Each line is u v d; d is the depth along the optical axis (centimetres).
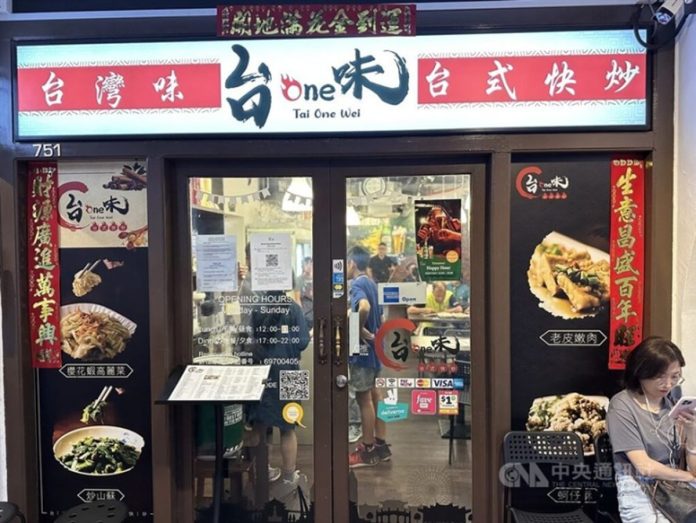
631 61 217
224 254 240
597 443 223
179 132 226
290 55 223
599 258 228
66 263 237
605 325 228
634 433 189
